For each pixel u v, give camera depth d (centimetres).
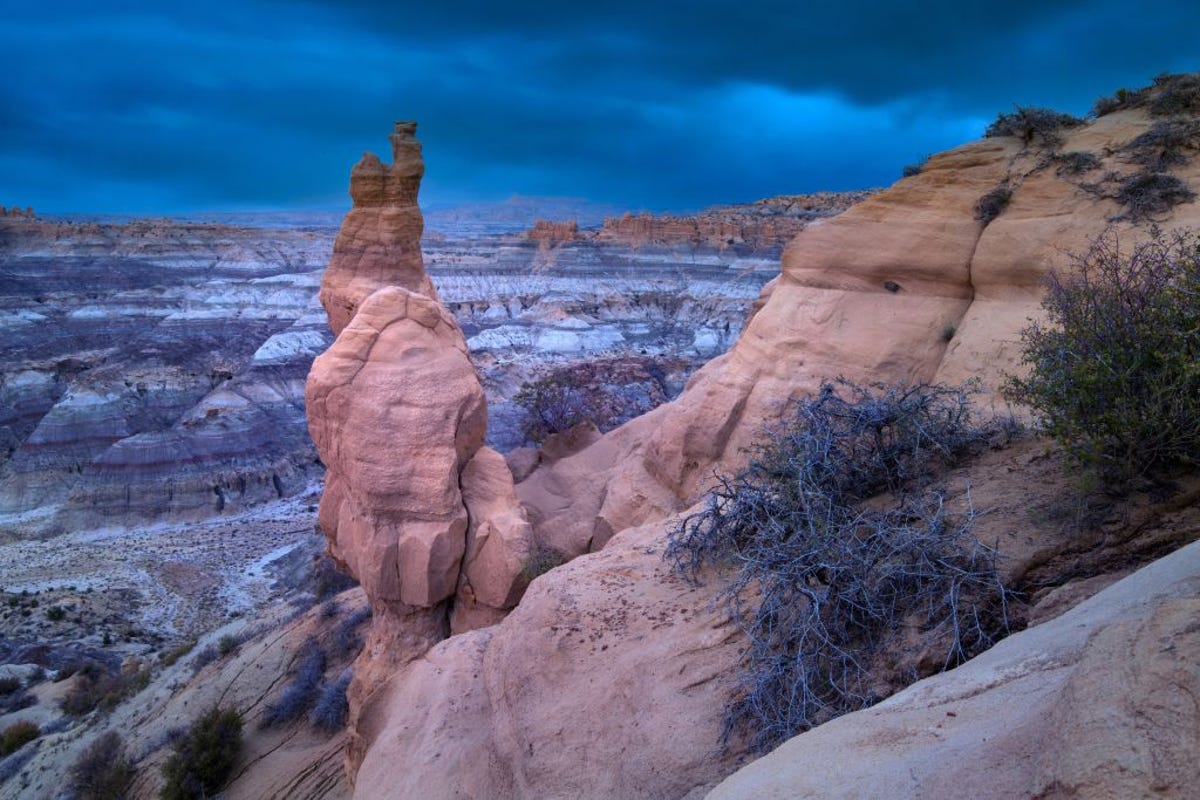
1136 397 675
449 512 1694
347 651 2234
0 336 8669
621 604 984
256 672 2344
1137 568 631
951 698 453
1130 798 238
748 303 9369
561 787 770
